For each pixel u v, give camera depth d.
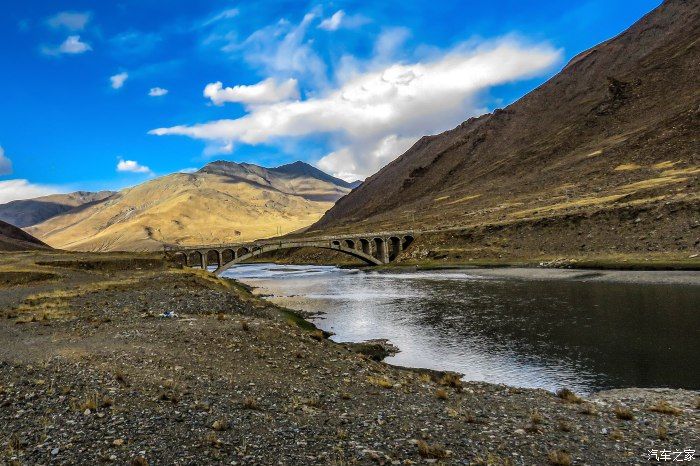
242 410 18.55
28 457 13.27
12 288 59.59
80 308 42.50
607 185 186.88
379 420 18.20
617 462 14.87
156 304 45.22
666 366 34.97
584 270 100.94
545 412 21.03
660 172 177.88
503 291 81.81
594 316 54.84
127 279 69.38
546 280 93.00
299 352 29.38
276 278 144.50
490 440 16.50
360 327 55.91
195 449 14.31
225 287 77.75
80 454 13.57
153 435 15.25
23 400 18.17
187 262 159.50
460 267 134.12
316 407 19.80
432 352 42.59
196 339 30.19
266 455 14.18
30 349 26.95
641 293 68.62
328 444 15.35
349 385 24.12
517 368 36.69
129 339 29.89
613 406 23.11
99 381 20.73
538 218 147.25
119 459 13.30
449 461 14.32
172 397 19.16
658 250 103.69
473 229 163.38
